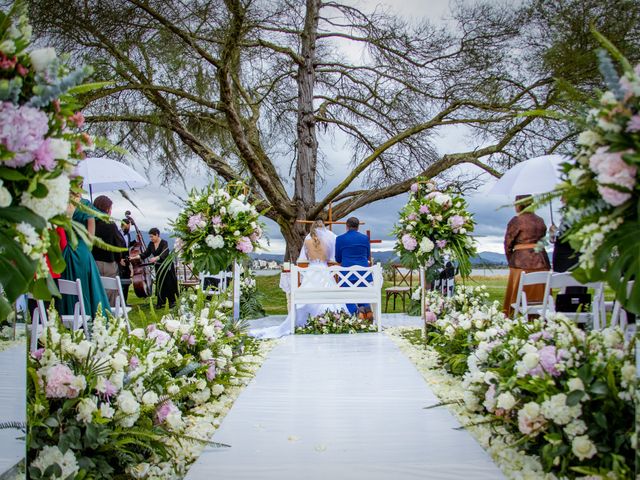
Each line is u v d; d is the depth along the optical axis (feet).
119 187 27.45
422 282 22.44
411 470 8.66
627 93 5.70
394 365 17.76
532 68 41.06
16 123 5.26
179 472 8.67
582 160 6.26
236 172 47.80
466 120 44.32
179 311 15.80
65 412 7.47
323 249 29.22
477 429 10.51
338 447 9.82
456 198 22.25
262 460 9.18
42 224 5.59
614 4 34.73
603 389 7.70
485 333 12.42
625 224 6.10
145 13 36.55
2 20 5.63
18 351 6.10
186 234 21.27
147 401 8.55
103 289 16.97
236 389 14.52
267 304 47.80
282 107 56.70
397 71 51.21
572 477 7.84
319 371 16.90
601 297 13.48
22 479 6.13
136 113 41.52
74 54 35.32
